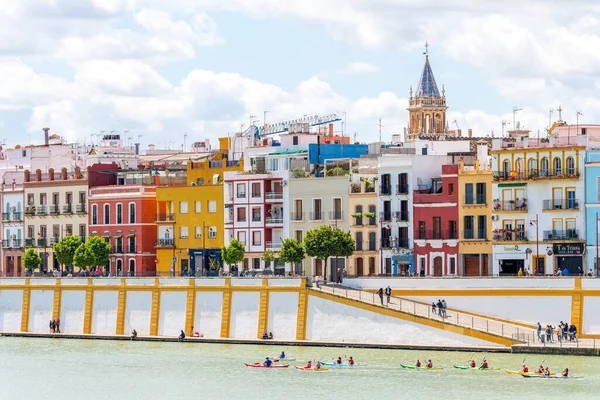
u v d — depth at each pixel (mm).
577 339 193250
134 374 194000
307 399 173250
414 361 193000
